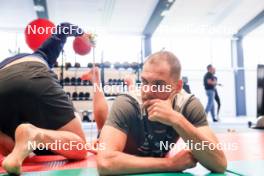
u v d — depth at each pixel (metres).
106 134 1.21
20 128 1.30
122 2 8.70
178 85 1.24
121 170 1.14
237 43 12.02
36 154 1.84
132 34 11.28
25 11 9.20
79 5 8.86
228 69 12.06
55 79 1.66
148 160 1.18
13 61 1.58
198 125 1.25
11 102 1.50
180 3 8.88
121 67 7.56
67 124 1.63
